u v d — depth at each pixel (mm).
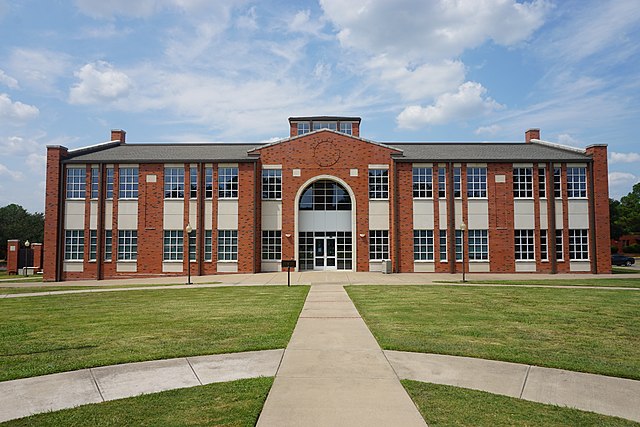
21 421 5625
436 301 15953
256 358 8328
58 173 32344
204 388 6785
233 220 32500
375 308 14227
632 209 87500
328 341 9586
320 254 34000
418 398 6320
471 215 32531
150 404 6156
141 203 32594
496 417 5699
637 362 8109
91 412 5898
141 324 11758
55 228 32031
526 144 38438
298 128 39906
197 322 11961
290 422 5488
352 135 36219
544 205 32531
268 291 19875
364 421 5520
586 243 32312
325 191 34281
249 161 32719
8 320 12617
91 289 22375
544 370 7637
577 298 16875
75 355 8609
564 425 5508
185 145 38469
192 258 32281
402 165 33000
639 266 47156
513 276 29469
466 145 38438
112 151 35750
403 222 32625
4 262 66688
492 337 10023
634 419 5742
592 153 32562
